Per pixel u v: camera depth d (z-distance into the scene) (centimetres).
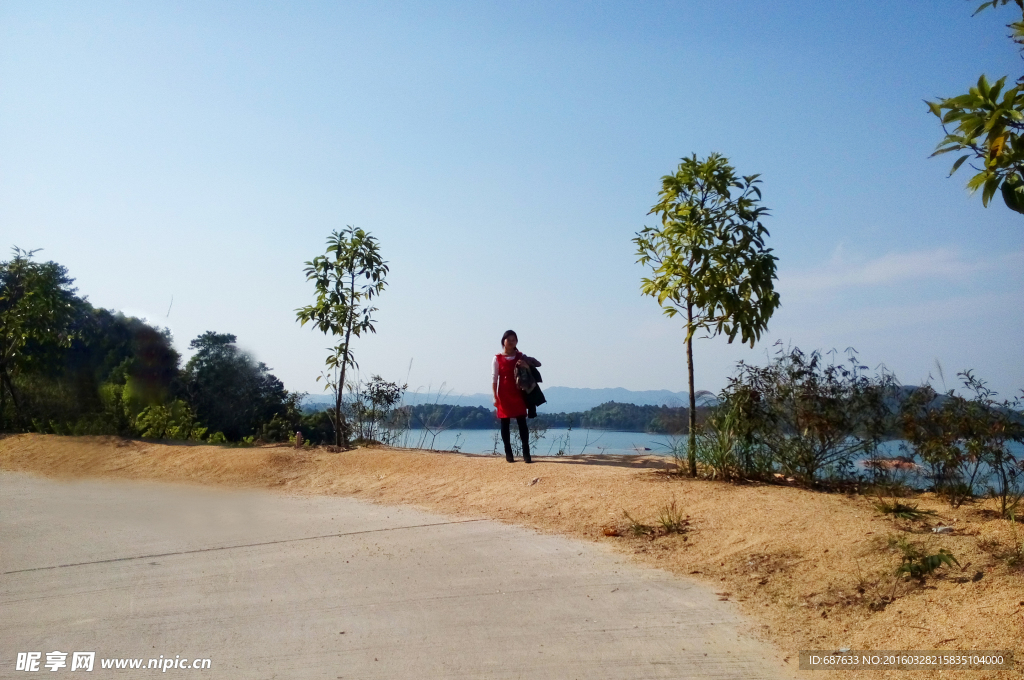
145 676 440
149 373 1739
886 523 645
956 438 717
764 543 642
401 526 821
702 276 858
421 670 440
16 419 1780
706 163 877
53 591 605
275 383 1927
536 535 756
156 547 754
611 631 493
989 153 352
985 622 434
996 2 380
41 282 1820
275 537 789
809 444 838
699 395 918
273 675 438
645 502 805
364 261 1359
